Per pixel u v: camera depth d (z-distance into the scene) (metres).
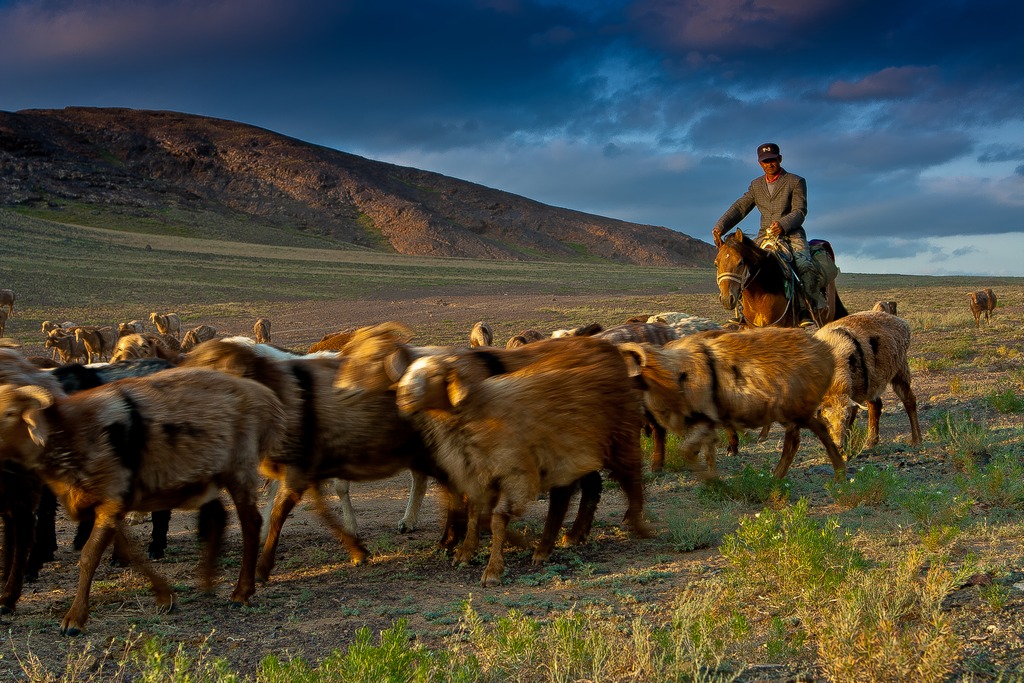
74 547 8.30
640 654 4.74
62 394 6.56
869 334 10.27
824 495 8.92
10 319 47.69
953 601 5.20
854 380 10.05
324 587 6.93
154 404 6.12
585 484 7.82
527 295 75.19
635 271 122.38
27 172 189.12
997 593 5.10
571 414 7.04
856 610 4.73
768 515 6.00
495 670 4.73
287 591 6.86
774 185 12.52
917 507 7.18
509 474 6.87
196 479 6.23
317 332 46.16
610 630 5.31
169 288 67.38
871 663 4.50
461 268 109.44
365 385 7.08
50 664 5.23
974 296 30.62
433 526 9.05
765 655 4.78
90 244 95.94
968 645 4.63
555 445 7.00
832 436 9.75
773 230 12.19
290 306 61.16
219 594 6.79
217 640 5.64
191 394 6.27
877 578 5.34
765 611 5.38
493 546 6.89
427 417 7.03
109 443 5.91
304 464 7.14
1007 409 12.88
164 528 8.05
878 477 8.39
